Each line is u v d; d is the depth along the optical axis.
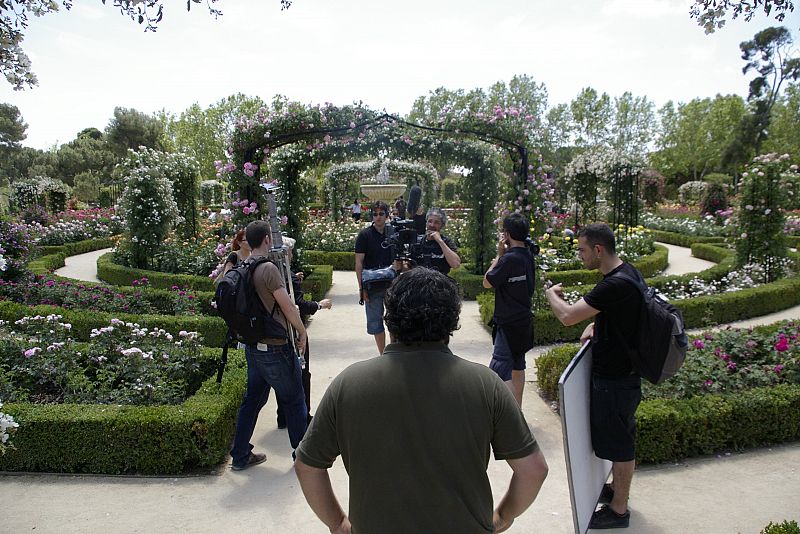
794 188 10.06
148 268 12.19
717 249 14.99
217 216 12.66
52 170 43.19
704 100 46.91
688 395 4.12
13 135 42.34
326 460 1.52
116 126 44.22
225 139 8.88
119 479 3.46
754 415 3.81
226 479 3.48
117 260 12.66
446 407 1.42
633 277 2.66
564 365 4.71
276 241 3.80
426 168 22.67
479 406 1.44
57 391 4.47
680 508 3.07
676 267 14.33
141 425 3.50
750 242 10.35
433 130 8.93
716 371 4.29
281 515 3.06
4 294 7.92
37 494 3.27
